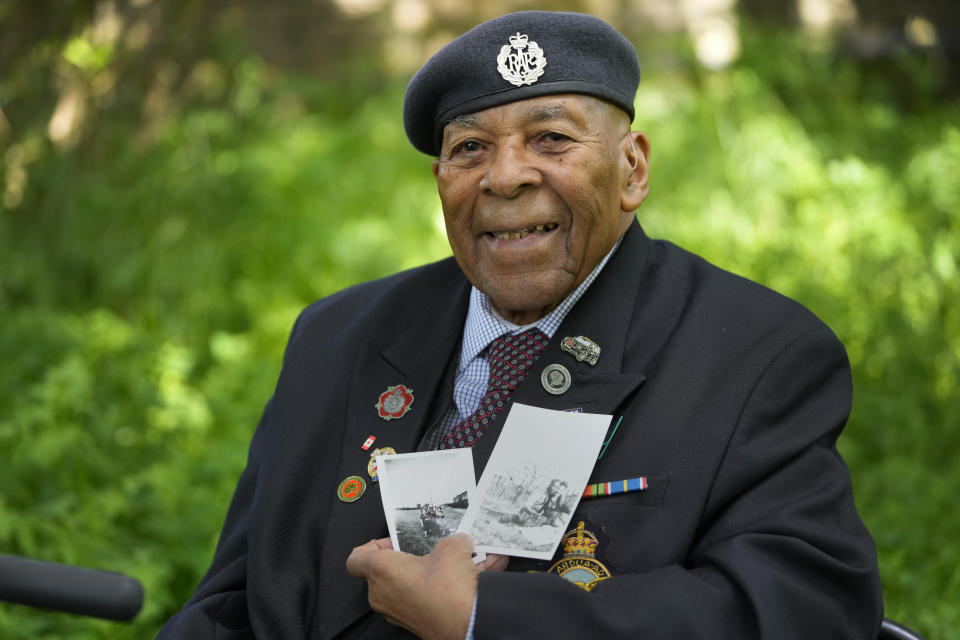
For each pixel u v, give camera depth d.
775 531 1.60
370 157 6.19
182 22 6.16
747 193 5.61
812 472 1.67
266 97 7.14
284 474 1.89
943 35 7.88
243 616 1.88
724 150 6.03
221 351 4.42
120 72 5.91
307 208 5.60
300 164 5.98
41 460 3.33
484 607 1.53
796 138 6.23
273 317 4.72
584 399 1.76
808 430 1.70
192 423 3.84
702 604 1.53
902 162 6.29
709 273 1.91
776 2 7.74
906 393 4.01
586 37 1.74
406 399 1.92
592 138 1.75
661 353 1.79
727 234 5.14
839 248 5.00
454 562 1.58
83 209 5.40
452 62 1.76
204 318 4.80
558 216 1.76
